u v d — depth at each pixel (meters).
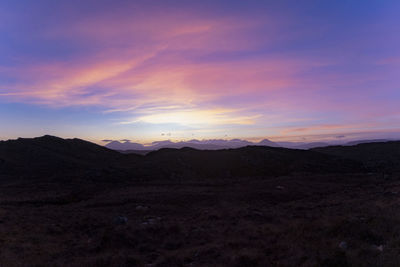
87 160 87.62
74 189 42.25
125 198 31.91
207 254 11.84
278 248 11.31
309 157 77.50
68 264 11.00
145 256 12.20
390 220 12.49
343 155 96.38
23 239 14.38
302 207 24.11
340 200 26.75
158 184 47.72
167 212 24.78
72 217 21.66
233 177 59.66
